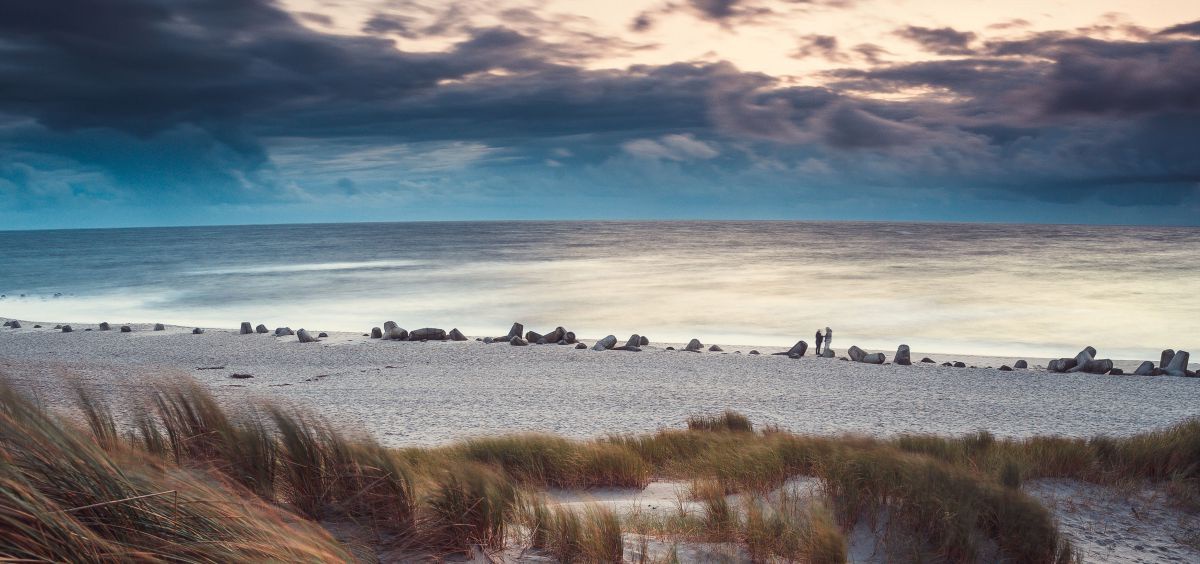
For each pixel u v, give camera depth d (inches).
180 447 182.2
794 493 239.1
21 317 1747.0
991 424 629.3
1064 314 1601.9
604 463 322.7
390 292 2134.6
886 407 706.8
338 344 1195.9
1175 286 2130.9
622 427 592.7
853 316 1600.6
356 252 4456.2
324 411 657.0
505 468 323.0
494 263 3366.1
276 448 183.0
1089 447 331.3
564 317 1635.1
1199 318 1534.2
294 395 744.3
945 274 2576.3
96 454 104.1
